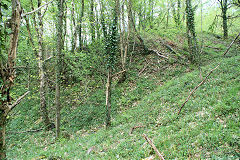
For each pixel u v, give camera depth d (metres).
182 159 4.24
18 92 15.91
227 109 5.88
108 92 9.48
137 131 7.79
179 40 21.50
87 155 6.48
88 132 10.52
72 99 15.59
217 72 10.64
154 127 7.47
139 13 19.88
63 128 11.53
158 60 17.78
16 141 11.11
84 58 13.51
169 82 13.17
